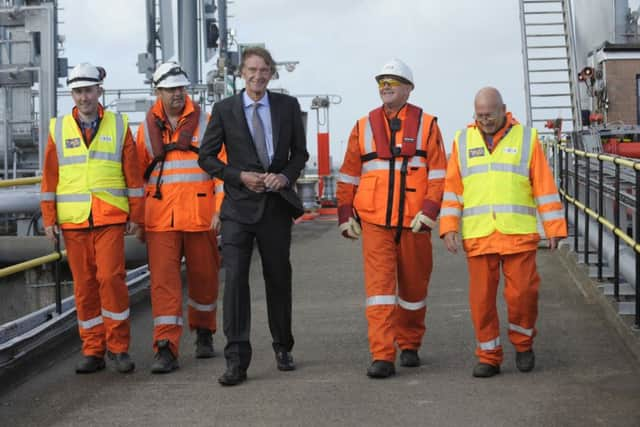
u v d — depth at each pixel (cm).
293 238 1700
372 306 652
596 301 898
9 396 636
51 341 738
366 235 662
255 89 656
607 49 1861
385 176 659
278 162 655
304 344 775
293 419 552
